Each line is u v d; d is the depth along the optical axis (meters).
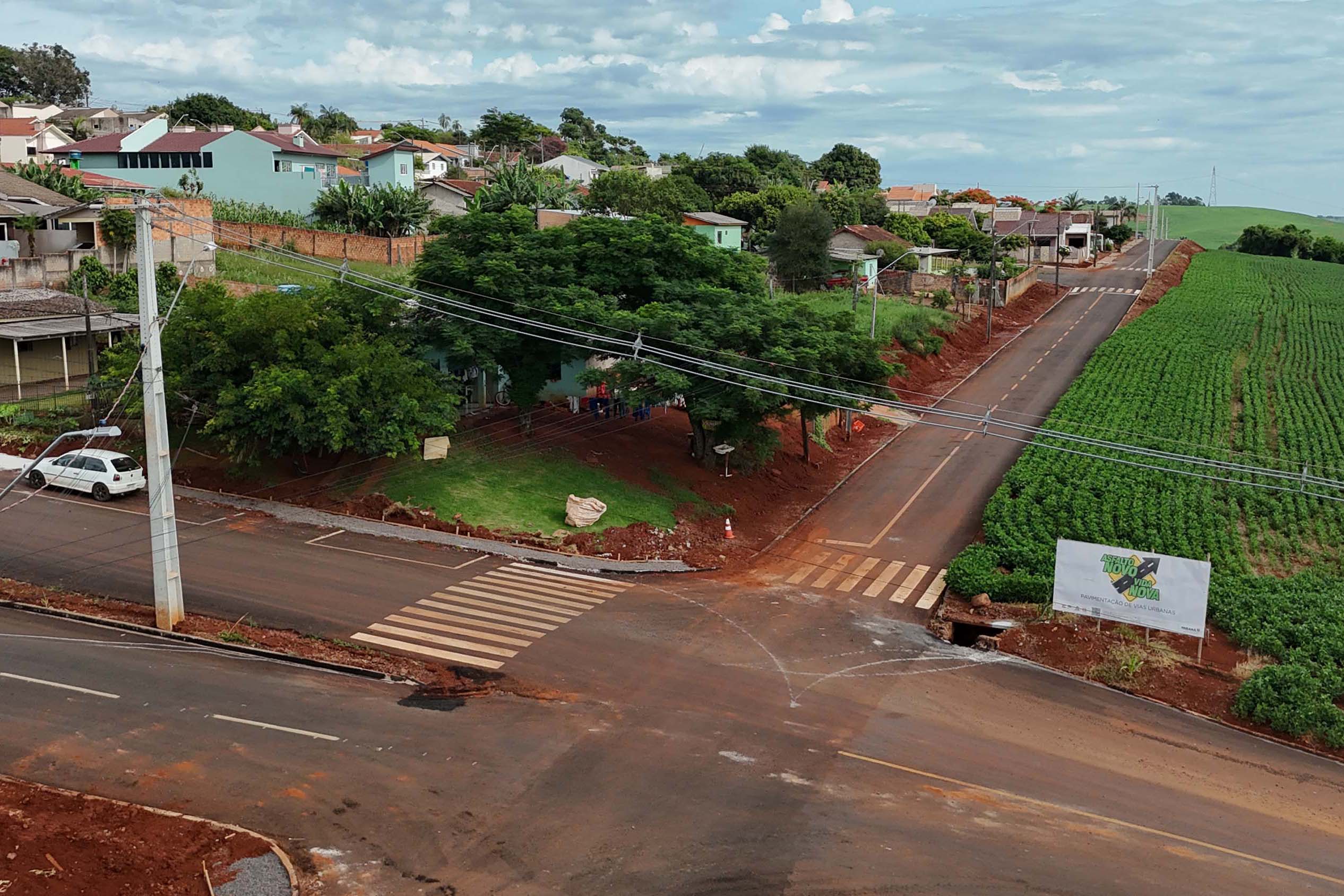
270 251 71.06
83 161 89.69
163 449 27.19
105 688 24.22
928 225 131.50
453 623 30.16
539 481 43.19
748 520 46.12
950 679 29.77
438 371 44.47
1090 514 44.91
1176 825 22.30
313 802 20.33
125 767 20.94
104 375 39.94
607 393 52.28
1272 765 25.89
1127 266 127.31
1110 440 57.09
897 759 24.22
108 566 31.61
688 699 26.64
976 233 128.12
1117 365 73.38
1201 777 24.88
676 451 50.22
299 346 38.50
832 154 179.62
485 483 42.06
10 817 18.59
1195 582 32.31
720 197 131.75
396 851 18.97
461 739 23.38
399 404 37.59
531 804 20.83
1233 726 28.27
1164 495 47.97
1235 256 145.25
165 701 23.88
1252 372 74.12
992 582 36.72
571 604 32.91
